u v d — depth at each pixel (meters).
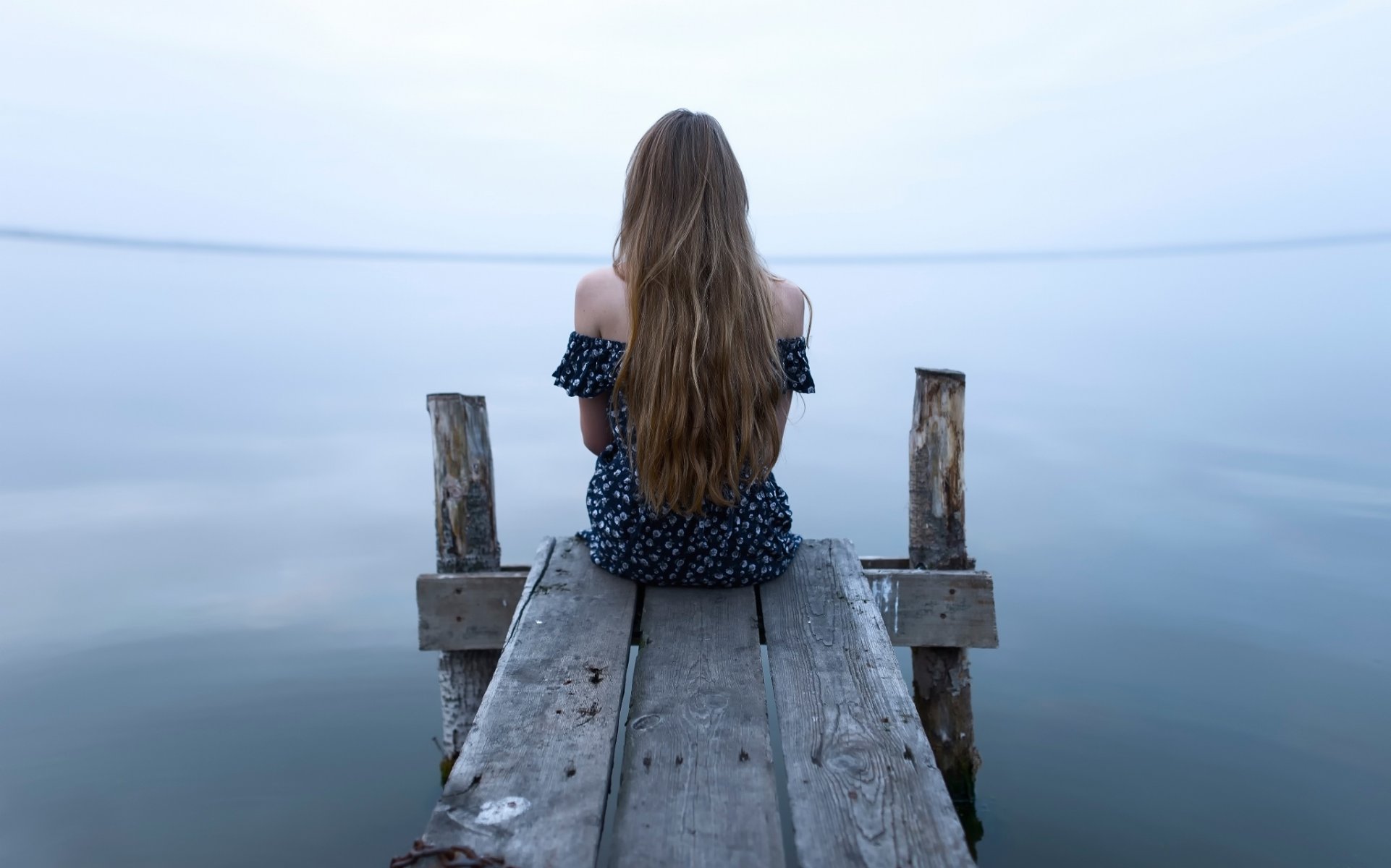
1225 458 9.18
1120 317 23.81
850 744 1.96
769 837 1.67
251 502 7.92
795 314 2.71
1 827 3.52
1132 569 6.32
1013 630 5.37
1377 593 5.81
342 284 40.88
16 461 8.96
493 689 2.18
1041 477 8.62
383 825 3.65
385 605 5.78
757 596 2.74
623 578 2.82
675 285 2.39
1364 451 9.31
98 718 4.34
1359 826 3.60
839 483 8.52
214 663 4.95
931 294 34.94
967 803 3.82
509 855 1.61
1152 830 3.59
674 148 2.42
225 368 14.59
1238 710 4.45
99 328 19.98
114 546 6.70
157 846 3.44
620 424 2.68
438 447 4.13
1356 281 38.47
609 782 1.83
